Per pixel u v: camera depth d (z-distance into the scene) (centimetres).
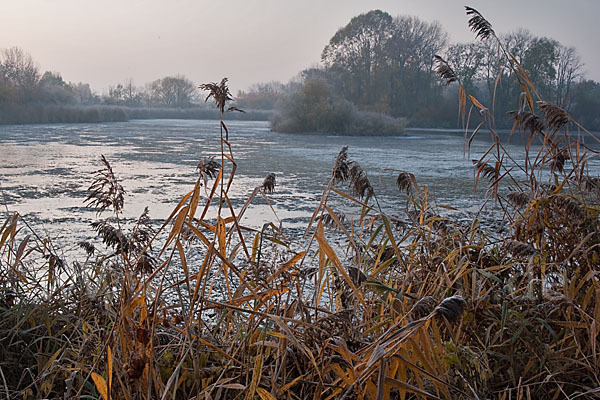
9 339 212
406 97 6725
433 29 6850
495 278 208
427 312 157
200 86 171
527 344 198
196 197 162
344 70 6888
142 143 2556
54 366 180
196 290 163
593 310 213
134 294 170
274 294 188
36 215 799
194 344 187
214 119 7775
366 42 6831
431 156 2220
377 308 224
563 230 247
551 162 257
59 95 6359
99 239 629
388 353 143
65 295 244
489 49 4612
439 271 227
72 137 2928
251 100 9388
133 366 159
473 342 211
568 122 249
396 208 895
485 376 182
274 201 986
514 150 2350
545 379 183
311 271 230
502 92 4566
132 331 170
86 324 201
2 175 1280
